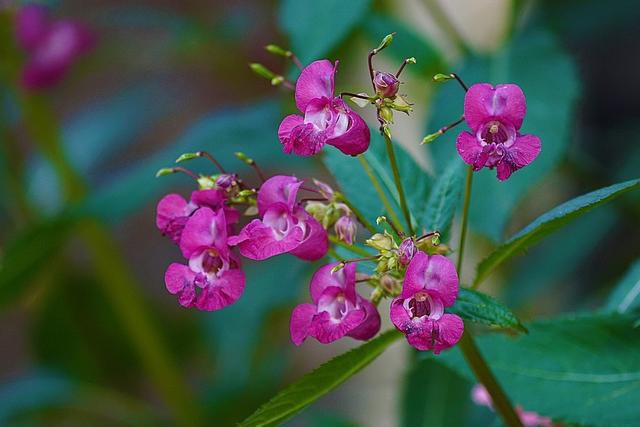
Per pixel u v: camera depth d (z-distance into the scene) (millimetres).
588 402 1084
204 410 1503
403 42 1357
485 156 993
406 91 1528
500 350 1104
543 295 1573
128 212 1320
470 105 999
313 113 1009
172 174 1316
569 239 1442
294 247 1008
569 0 1416
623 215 1427
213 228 1008
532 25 1373
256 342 1544
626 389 1083
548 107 1232
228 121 1323
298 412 1029
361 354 1019
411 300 991
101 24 1529
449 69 1317
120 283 1457
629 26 1490
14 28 1404
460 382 1258
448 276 984
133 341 1478
